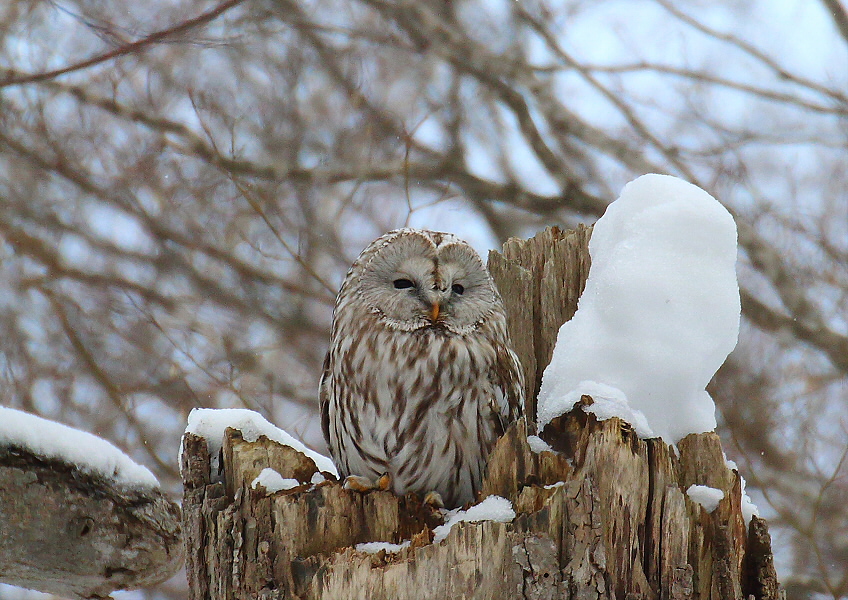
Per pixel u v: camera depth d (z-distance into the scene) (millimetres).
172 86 15258
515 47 18094
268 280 15031
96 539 6332
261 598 5715
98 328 14188
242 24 14523
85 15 13016
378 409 7535
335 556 5621
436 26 17484
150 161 15289
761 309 14688
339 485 6078
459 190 17141
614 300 6363
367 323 7684
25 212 15281
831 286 15070
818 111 16859
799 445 12906
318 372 14602
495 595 5332
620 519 5461
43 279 14602
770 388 13477
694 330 6281
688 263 6406
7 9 14336
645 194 6676
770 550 5793
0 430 6094
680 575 5426
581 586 5336
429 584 5387
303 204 15367
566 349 6527
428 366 7441
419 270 7617
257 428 6539
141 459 13547
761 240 15406
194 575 6105
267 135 15469
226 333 14430
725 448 13102
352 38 16500
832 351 14242
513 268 8133
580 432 6047
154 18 13422
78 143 15445
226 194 15023
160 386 13820
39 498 6156
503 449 6008
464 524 5430
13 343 14141
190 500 6258
